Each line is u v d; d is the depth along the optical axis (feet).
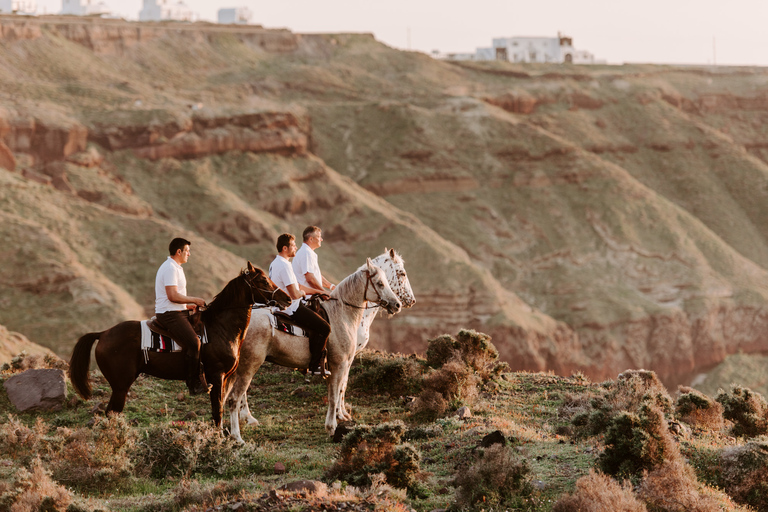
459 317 369.71
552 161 529.04
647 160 622.95
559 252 456.86
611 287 432.25
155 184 408.87
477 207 489.26
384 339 360.48
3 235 293.64
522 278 440.04
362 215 431.02
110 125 418.51
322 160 525.34
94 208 344.28
